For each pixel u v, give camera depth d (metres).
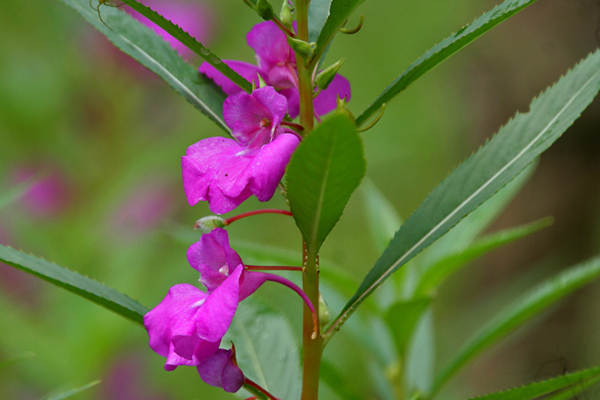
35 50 1.13
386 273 0.71
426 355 0.86
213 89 0.73
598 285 1.27
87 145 1.13
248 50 1.28
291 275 0.84
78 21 1.13
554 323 1.29
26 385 1.03
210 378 0.67
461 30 0.69
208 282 0.67
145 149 1.14
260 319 0.76
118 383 1.07
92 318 1.00
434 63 0.69
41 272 0.69
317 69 0.70
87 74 1.13
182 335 0.66
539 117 0.71
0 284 1.06
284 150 0.66
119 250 1.08
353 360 1.28
